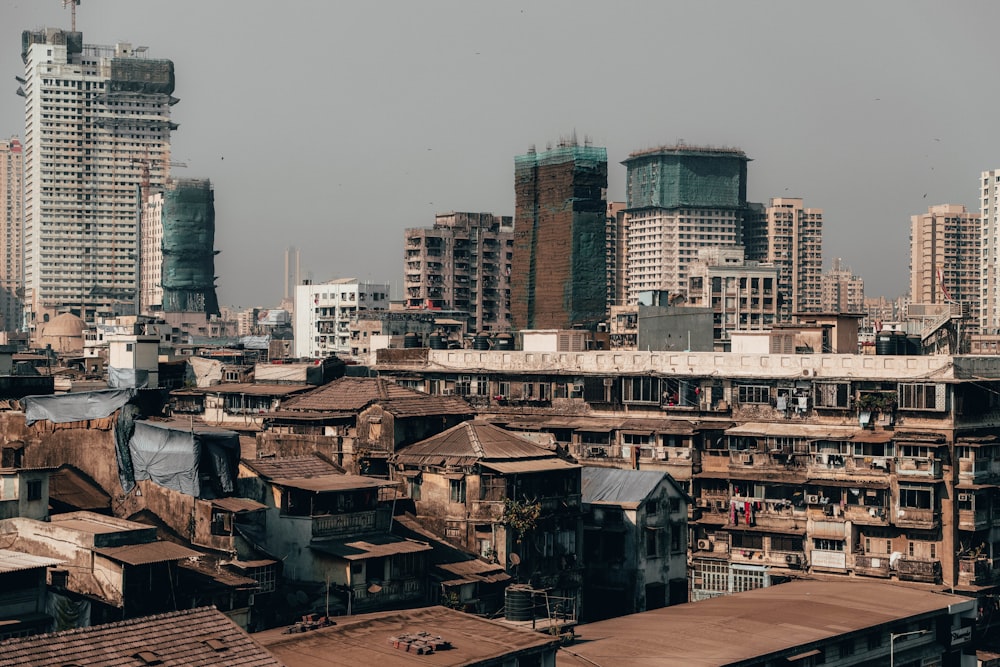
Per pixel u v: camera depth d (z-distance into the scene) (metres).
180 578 66.94
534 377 114.94
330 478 79.81
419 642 61.22
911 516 97.94
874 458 99.75
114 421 78.44
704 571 104.06
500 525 82.81
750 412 106.62
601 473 96.00
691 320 127.62
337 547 75.00
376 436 91.00
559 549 86.62
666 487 94.38
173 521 75.25
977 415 101.12
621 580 91.25
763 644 71.94
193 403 114.38
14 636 59.56
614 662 67.94
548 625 73.44
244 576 70.69
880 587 90.00
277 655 59.50
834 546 100.50
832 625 77.00
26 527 66.81
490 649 61.47
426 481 86.12
